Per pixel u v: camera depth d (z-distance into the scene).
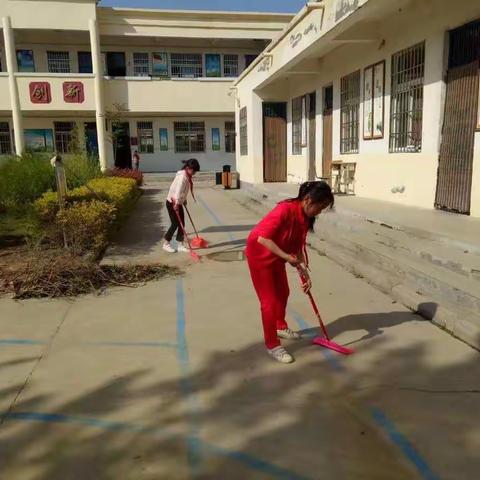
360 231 7.68
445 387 3.54
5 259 7.54
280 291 4.28
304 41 10.99
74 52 25.12
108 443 2.95
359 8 8.05
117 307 5.43
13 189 11.76
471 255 5.60
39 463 2.77
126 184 12.62
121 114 24.38
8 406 3.38
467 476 2.62
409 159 9.12
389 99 9.73
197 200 16.25
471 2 7.20
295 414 3.24
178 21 24.22
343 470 2.68
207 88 24.72
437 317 4.70
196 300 5.65
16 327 4.86
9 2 21.88
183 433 3.04
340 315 5.04
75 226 7.59
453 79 7.82
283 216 3.93
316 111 14.08
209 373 3.84
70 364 4.02
